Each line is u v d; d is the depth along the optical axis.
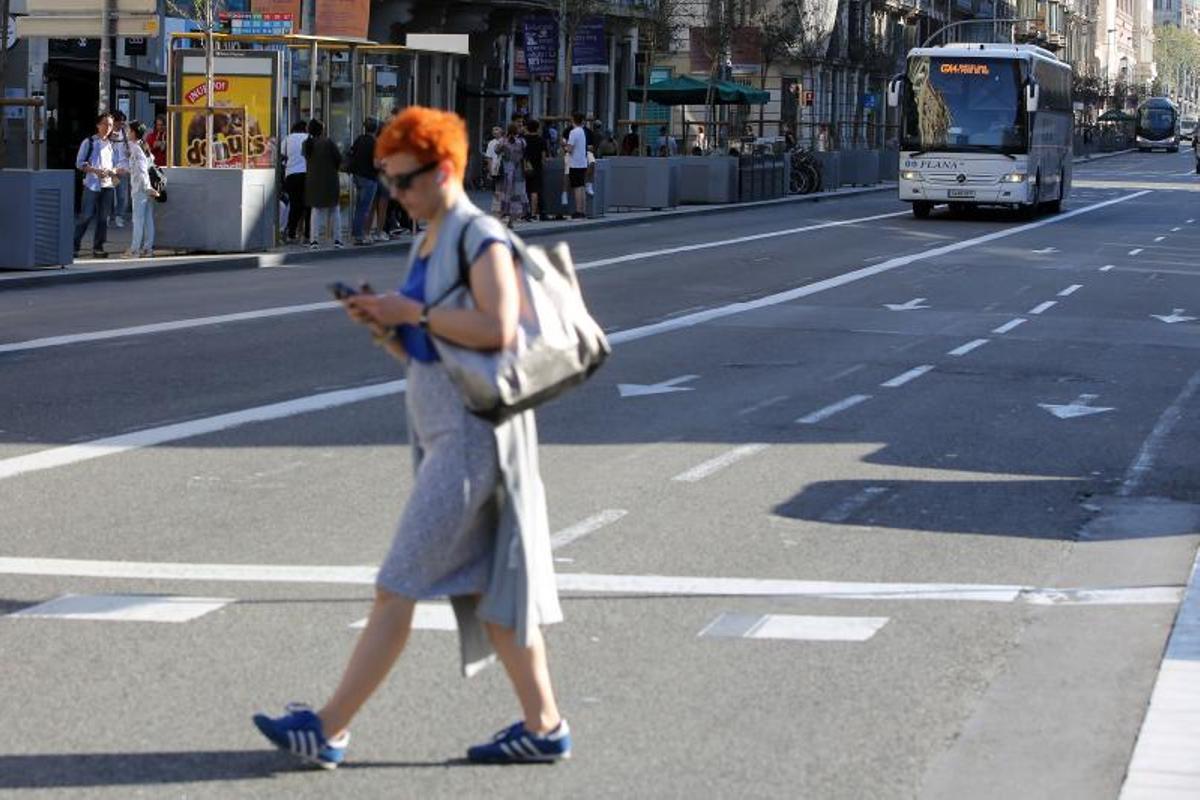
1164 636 9.07
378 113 40.91
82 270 29.02
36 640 8.59
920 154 51.84
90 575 9.91
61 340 20.73
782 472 13.51
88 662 8.22
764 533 11.38
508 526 6.45
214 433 14.69
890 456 14.32
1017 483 13.38
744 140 68.81
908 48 117.12
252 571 10.05
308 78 38.44
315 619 9.04
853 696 7.95
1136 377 19.73
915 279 31.91
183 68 34.47
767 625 9.16
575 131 47.97
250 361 19.27
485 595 6.53
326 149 34.91
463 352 6.28
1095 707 7.84
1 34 33.78
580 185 47.94
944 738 7.38
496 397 6.24
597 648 8.63
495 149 44.28
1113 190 80.00
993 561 10.80
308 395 16.89
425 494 6.40
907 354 21.17
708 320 24.45
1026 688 8.13
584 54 59.34
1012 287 30.86
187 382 17.62
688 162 60.56
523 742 6.88
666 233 44.75
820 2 91.62
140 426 14.95
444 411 6.39
